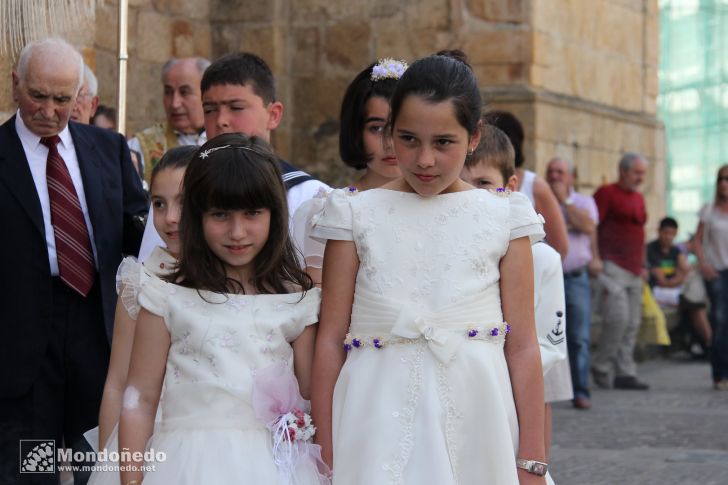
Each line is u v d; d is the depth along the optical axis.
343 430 3.98
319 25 14.06
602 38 15.83
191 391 4.09
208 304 4.16
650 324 15.59
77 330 5.79
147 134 8.64
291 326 4.22
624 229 13.40
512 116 7.75
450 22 13.91
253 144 4.21
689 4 20.97
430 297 4.02
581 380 11.84
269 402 4.07
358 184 5.49
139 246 6.09
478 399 3.96
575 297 11.83
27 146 5.86
